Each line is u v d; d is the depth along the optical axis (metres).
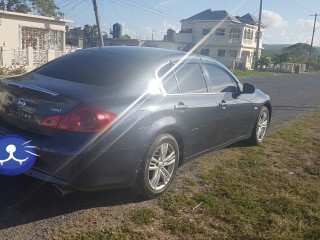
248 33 51.41
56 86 3.54
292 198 4.18
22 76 4.07
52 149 3.18
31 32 22.97
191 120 4.29
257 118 6.11
